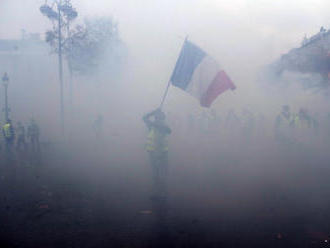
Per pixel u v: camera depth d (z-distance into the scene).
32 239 4.11
